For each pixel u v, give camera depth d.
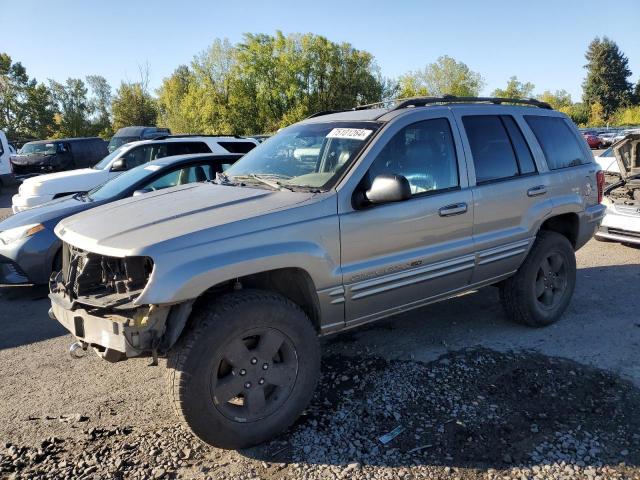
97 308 2.97
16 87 64.69
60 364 4.46
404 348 4.46
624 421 3.32
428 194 3.90
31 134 65.88
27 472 2.97
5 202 16.41
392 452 3.08
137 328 2.83
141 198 3.90
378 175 3.57
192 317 3.09
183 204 3.49
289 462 3.03
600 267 6.83
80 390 3.98
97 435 3.34
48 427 3.46
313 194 3.45
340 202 3.44
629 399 3.58
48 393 3.95
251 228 3.11
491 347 4.44
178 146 11.19
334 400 3.65
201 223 3.08
